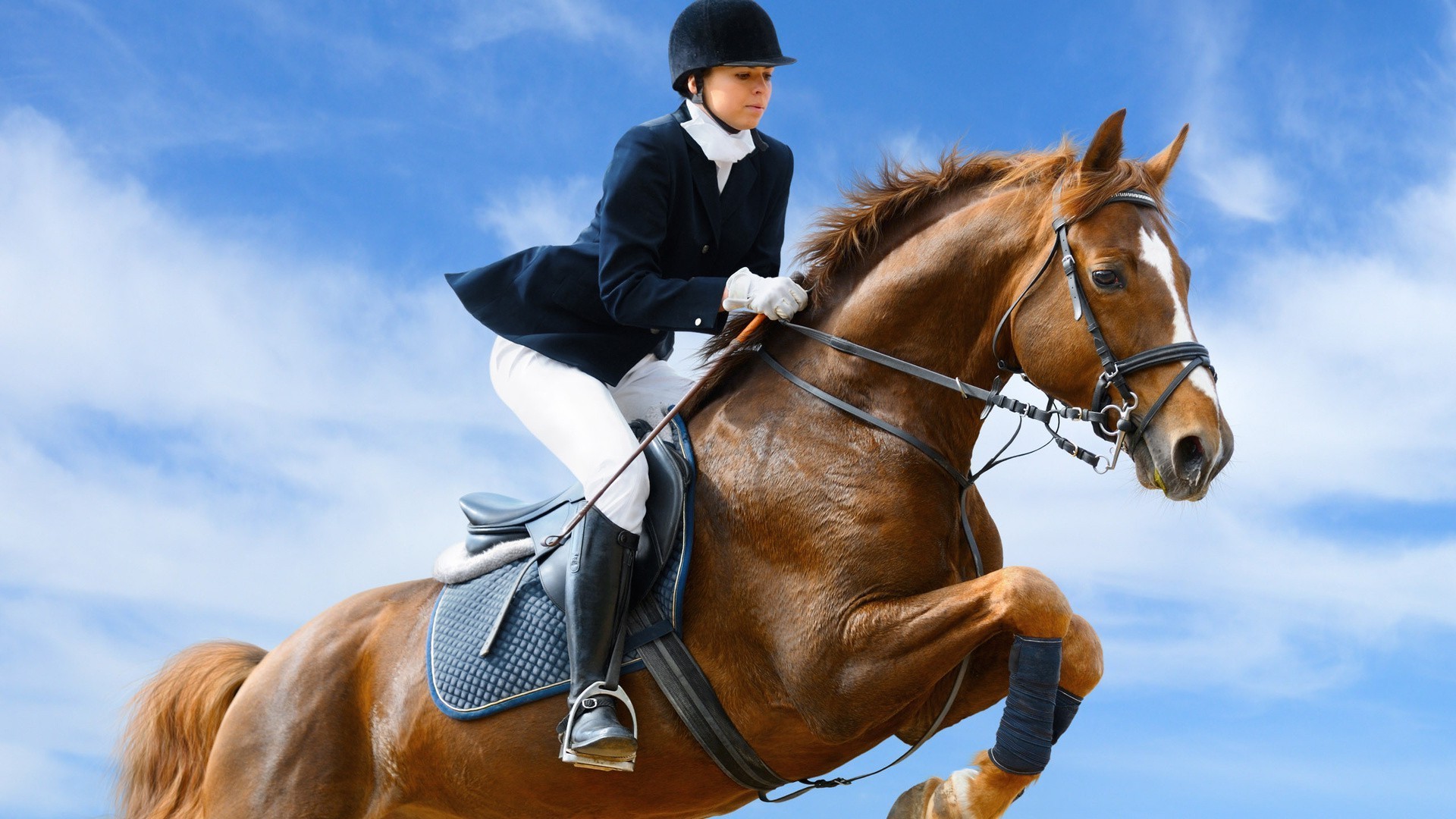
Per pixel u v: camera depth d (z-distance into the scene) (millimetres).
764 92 4621
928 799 4238
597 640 4281
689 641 4324
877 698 4012
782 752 4344
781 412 4406
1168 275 3900
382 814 4828
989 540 4496
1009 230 4176
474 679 4543
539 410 4699
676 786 4480
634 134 4594
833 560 4094
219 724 5098
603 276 4512
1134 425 3895
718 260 4805
